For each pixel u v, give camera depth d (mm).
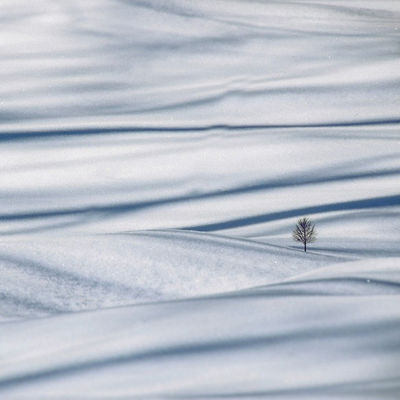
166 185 187125
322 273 86688
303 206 162125
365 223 144375
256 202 171375
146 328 58875
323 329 57594
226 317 60688
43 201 172875
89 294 83000
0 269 89000
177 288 85000
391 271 85250
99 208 169000
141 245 96438
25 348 56844
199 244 97688
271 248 98500
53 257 92438
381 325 58250
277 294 70875
